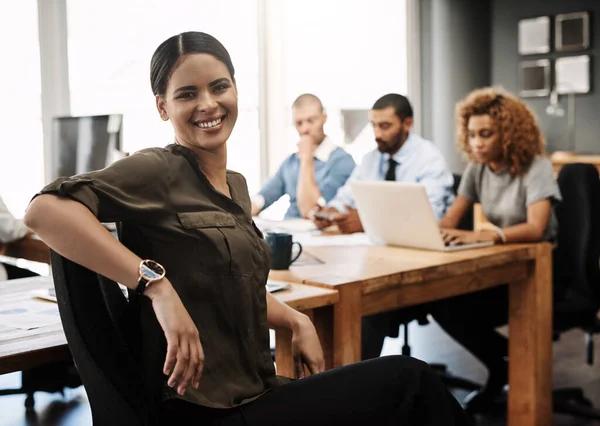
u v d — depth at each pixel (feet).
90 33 15.07
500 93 9.94
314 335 5.77
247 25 18.01
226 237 4.97
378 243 9.24
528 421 9.36
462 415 5.14
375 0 21.45
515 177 9.86
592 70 22.31
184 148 5.10
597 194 9.96
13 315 5.53
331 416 4.83
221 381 4.86
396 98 11.46
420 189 8.32
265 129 18.51
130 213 4.67
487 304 10.25
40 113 14.39
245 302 5.03
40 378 10.25
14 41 13.96
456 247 8.67
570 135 22.82
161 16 16.24
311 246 9.14
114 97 15.52
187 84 5.08
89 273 4.54
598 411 10.19
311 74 19.67
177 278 4.84
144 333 4.74
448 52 22.54
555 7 22.75
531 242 9.27
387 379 4.97
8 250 10.20
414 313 10.07
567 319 9.86
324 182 13.76
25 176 14.25
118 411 4.65
